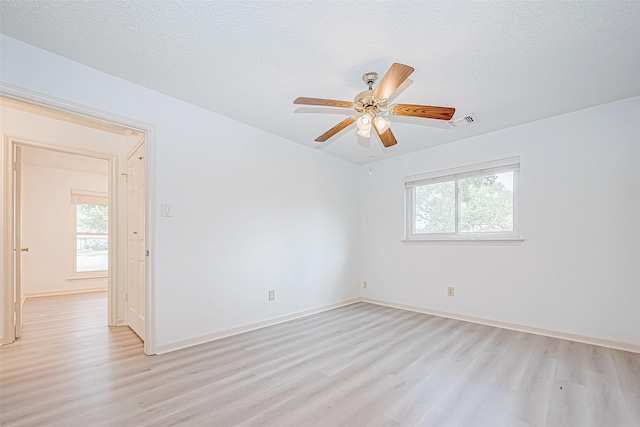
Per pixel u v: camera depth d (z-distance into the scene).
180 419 1.66
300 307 3.82
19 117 3.03
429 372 2.22
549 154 3.10
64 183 5.72
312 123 3.31
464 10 1.67
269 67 2.26
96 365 2.35
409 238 4.29
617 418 1.66
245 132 3.32
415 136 3.63
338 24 1.79
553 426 1.59
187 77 2.41
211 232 2.98
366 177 4.81
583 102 2.78
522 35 1.87
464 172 3.72
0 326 2.79
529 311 3.17
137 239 3.10
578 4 1.61
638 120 2.67
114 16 1.74
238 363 2.39
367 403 1.81
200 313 2.87
